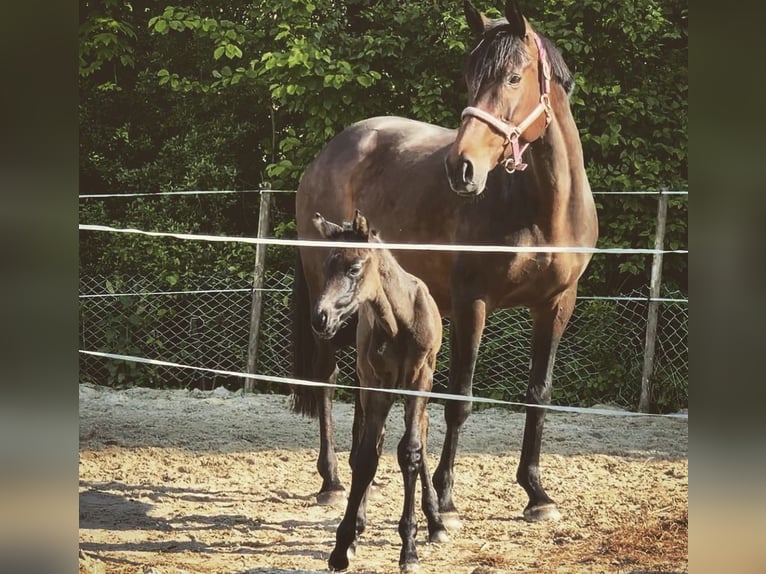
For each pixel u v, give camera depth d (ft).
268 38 32.89
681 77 29.84
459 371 18.02
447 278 19.06
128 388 31.96
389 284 14.83
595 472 21.26
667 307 28.55
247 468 21.80
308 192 21.83
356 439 18.48
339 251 14.44
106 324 32.17
